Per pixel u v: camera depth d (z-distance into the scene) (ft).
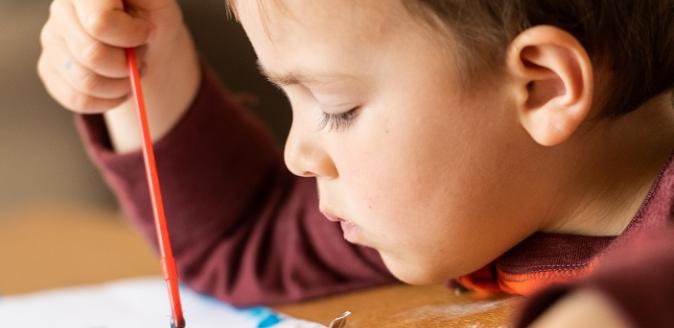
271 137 3.35
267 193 3.15
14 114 5.16
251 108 4.22
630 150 2.10
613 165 2.10
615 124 2.08
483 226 2.08
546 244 2.17
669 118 2.17
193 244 3.01
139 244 3.96
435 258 2.13
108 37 2.35
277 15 1.98
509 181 2.04
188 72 2.90
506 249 2.17
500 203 2.06
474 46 1.91
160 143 2.89
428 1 1.88
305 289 2.83
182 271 3.02
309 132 2.13
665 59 2.09
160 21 2.66
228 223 3.03
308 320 2.48
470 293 2.45
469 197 2.04
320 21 1.93
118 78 2.51
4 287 3.40
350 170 2.08
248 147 3.10
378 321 2.29
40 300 2.96
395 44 1.92
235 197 3.04
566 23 1.92
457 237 2.09
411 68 1.93
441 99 1.95
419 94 1.95
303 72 2.00
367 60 1.94
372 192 2.07
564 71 1.91
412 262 2.16
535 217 2.12
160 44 2.73
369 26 1.91
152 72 2.77
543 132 1.96
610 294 1.09
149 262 3.63
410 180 2.02
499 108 1.97
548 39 1.88
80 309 2.84
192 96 2.94
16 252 3.96
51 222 4.52
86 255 3.82
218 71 4.22
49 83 2.66
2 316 2.83
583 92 1.92
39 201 5.13
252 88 4.22
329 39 1.93
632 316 1.07
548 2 1.90
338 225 2.90
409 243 2.11
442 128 1.98
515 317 1.25
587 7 1.93
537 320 1.22
